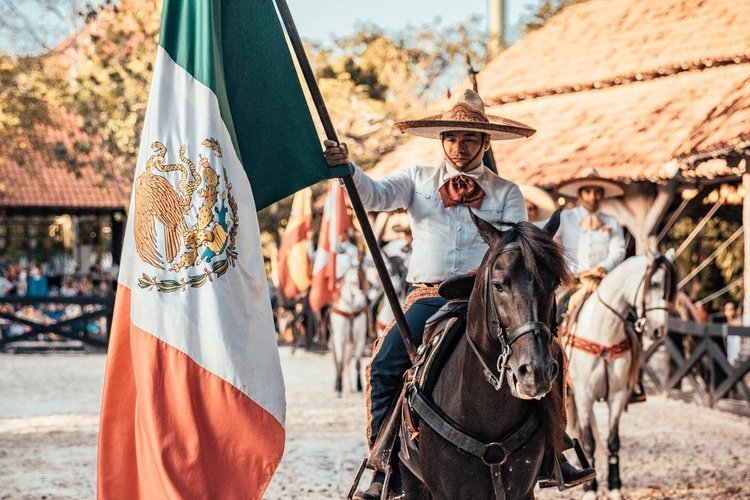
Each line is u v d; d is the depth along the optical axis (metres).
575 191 11.68
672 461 12.12
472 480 5.48
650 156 18.11
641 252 18.16
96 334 31.27
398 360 6.23
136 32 30.78
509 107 24.16
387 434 6.00
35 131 33.12
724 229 24.42
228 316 5.89
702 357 17.69
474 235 6.28
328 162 6.18
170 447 5.75
